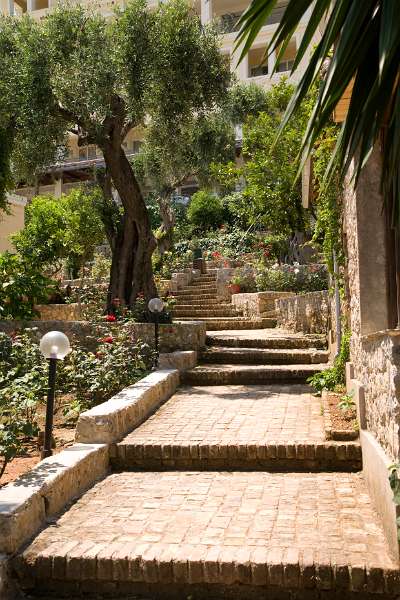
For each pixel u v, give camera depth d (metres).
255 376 8.85
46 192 31.64
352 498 4.80
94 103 9.83
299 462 5.67
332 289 8.87
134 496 5.04
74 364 8.15
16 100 9.77
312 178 9.01
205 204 26.45
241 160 27.12
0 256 11.73
